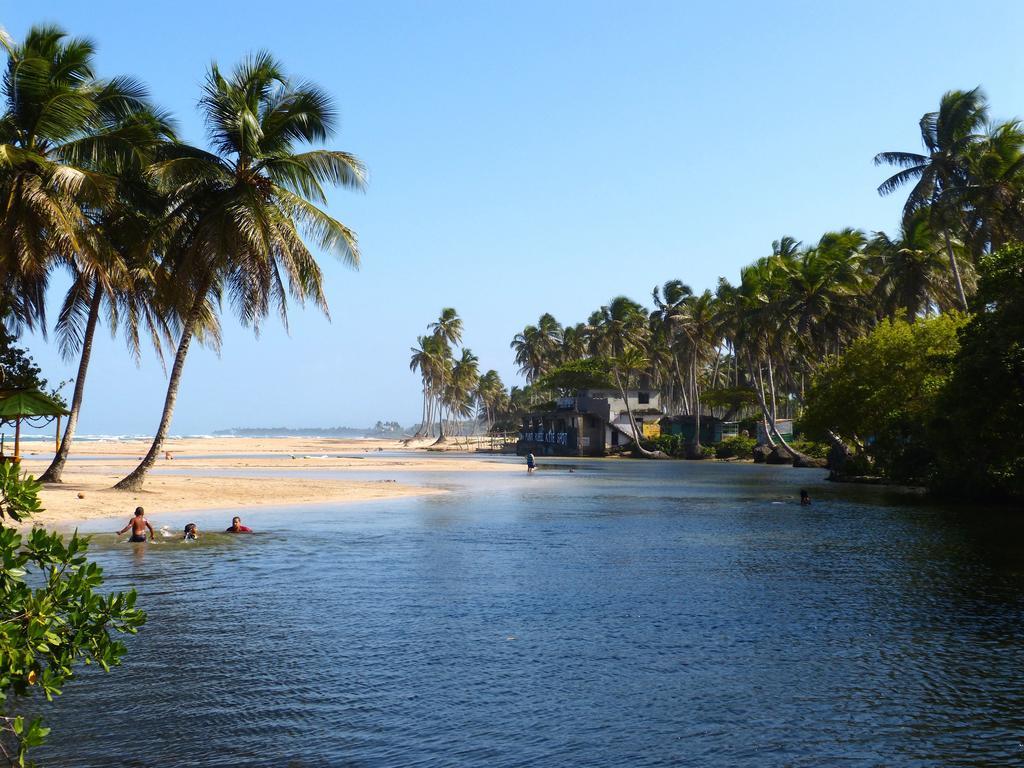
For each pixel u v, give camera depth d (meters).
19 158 24.44
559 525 28.25
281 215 31.47
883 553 21.73
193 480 45.66
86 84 30.55
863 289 70.25
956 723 8.66
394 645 11.73
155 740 7.97
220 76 31.12
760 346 82.00
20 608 4.84
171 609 14.08
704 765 7.52
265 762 7.48
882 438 46.62
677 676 10.30
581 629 12.79
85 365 35.69
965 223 49.72
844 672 10.50
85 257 25.81
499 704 9.18
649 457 100.94
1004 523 29.45
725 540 24.42
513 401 194.75
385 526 27.16
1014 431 33.56
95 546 21.41
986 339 31.92
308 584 16.53
